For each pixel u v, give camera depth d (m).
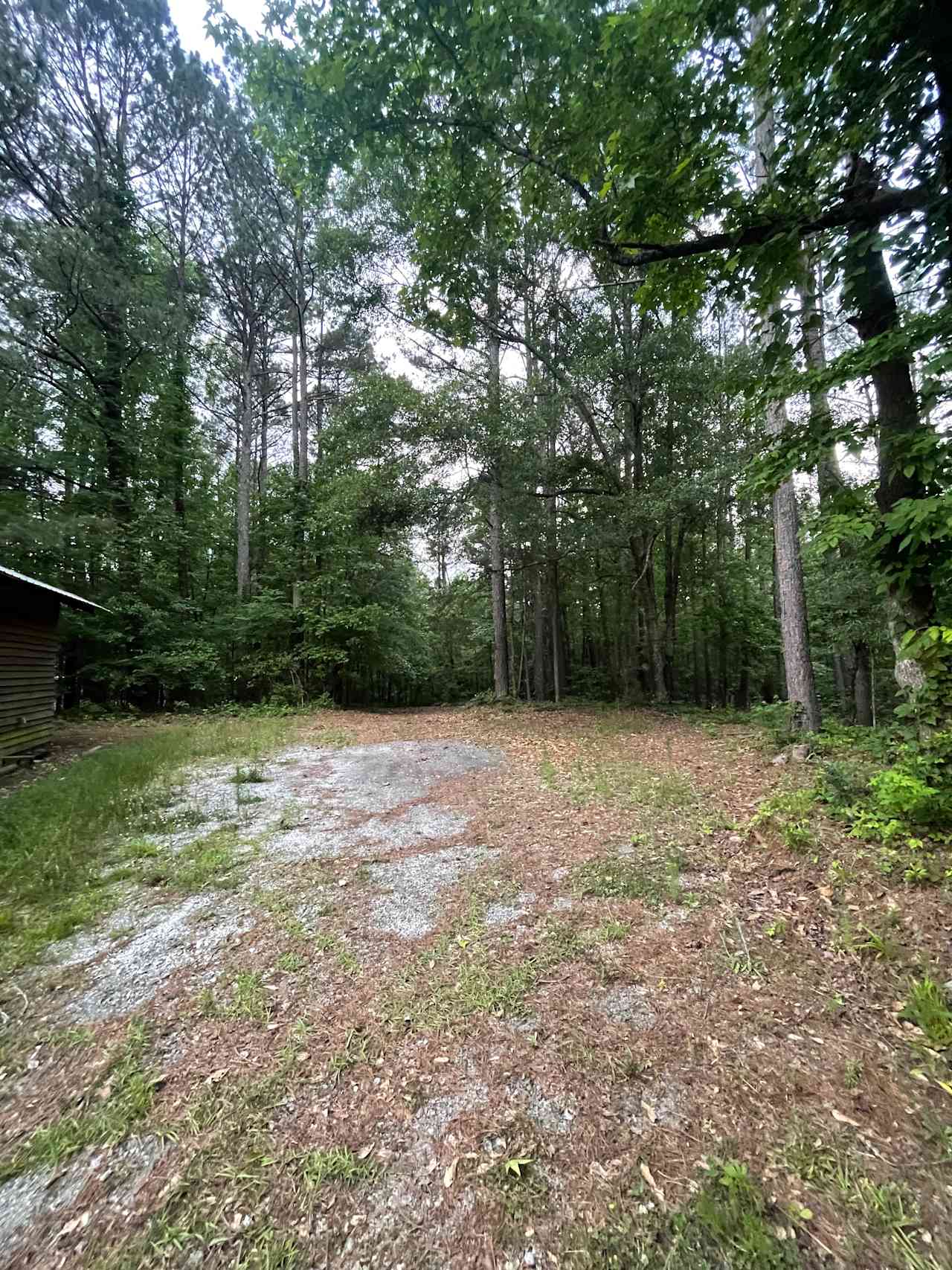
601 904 3.02
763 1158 1.55
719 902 2.97
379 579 15.89
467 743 8.22
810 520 3.98
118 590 13.42
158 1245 1.37
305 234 15.77
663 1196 1.45
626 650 16.67
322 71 3.70
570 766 6.43
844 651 11.49
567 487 12.34
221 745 7.99
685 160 3.26
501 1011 2.21
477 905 3.07
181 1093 1.85
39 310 10.56
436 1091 1.84
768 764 5.98
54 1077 1.94
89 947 2.75
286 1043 2.07
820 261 3.58
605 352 10.23
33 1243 1.38
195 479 16.78
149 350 12.92
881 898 2.81
